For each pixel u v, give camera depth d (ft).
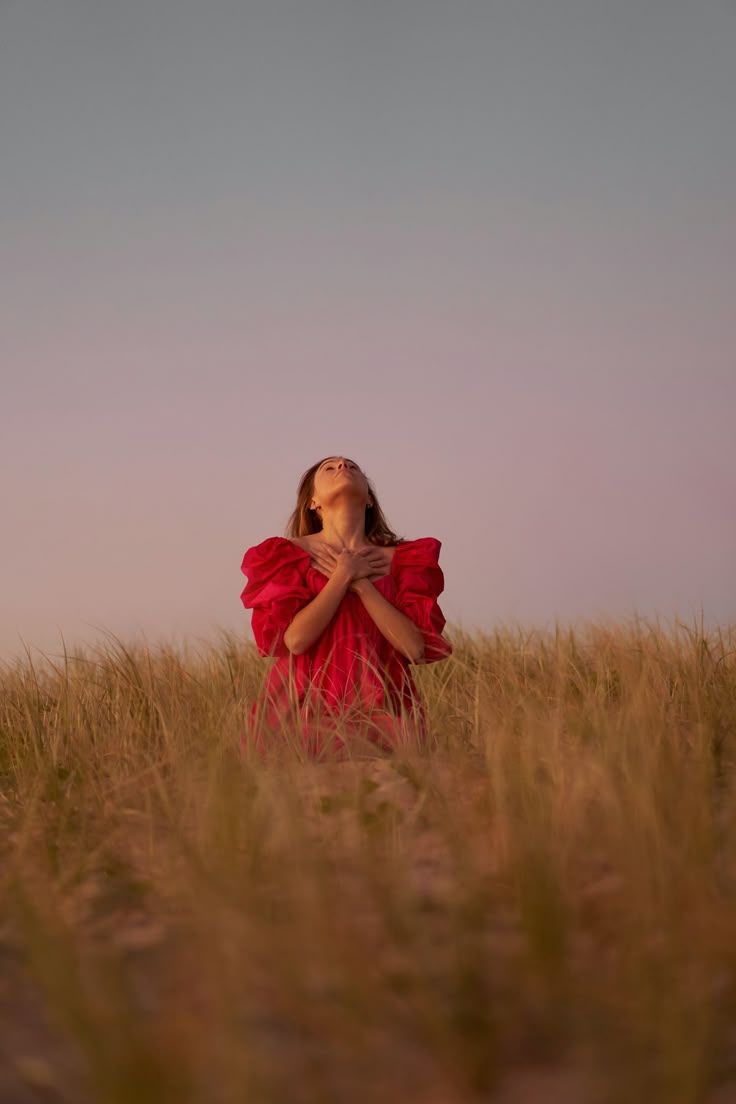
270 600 13.76
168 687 13.73
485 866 7.16
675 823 7.08
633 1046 4.59
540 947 5.17
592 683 13.41
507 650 16.12
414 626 13.70
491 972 5.38
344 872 7.14
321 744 11.21
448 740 11.07
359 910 6.37
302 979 5.21
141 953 6.14
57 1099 4.40
